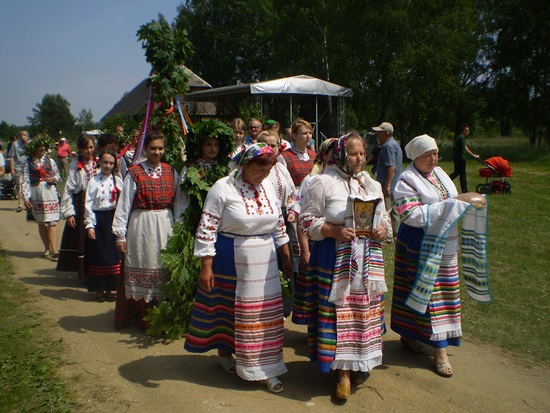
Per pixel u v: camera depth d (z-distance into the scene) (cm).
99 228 578
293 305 490
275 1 2969
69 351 454
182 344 475
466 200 392
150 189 483
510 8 2986
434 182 425
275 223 384
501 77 3127
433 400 376
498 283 614
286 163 542
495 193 1365
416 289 403
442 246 396
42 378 400
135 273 491
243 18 4641
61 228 1021
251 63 4722
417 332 428
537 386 396
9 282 655
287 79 2136
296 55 2961
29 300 588
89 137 650
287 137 871
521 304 551
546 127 3203
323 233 373
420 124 2662
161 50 543
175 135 548
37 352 448
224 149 485
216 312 392
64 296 609
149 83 553
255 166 371
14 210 1294
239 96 2478
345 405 369
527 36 3003
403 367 429
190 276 468
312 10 2836
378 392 387
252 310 375
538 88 3052
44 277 688
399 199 420
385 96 2650
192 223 476
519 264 688
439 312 411
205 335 393
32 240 927
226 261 380
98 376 408
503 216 1027
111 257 580
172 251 467
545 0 2897
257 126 639
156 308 467
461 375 413
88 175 645
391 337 495
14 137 1405
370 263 371
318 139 2414
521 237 838
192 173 465
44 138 789
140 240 486
